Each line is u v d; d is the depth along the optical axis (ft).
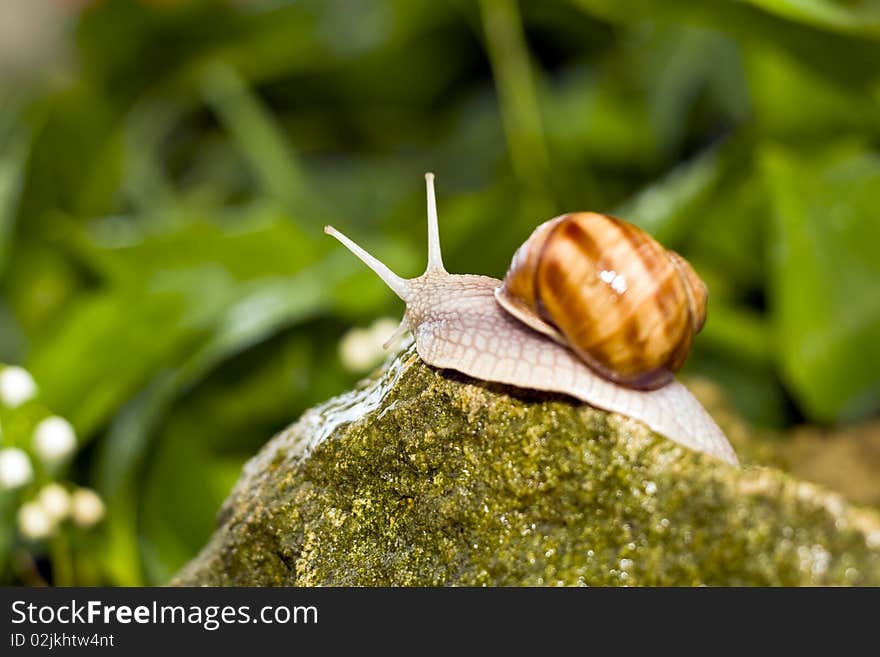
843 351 1.84
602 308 1.13
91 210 2.46
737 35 1.70
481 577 1.12
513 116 2.12
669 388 1.17
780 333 1.88
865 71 1.70
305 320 1.82
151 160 2.56
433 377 1.17
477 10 2.21
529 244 1.16
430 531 1.15
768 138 1.95
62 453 1.53
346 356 1.68
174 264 1.84
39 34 2.80
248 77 2.65
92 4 2.61
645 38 2.46
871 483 1.69
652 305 1.13
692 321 1.16
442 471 1.15
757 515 1.07
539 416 1.13
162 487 1.73
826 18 1.58
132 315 1.77
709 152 2.10
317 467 1.19
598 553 1.10
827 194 1.89
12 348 2.22
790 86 1.88
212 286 1.82
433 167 2.69
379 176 2.62
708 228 2.09
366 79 2.75
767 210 2.02
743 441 1.53
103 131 2.60
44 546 1.63
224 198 2.62
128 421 1.73
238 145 2.41
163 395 1.71
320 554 1.18
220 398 1.77
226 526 1.24
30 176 2.37
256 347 1.79
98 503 1.55
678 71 2.38
